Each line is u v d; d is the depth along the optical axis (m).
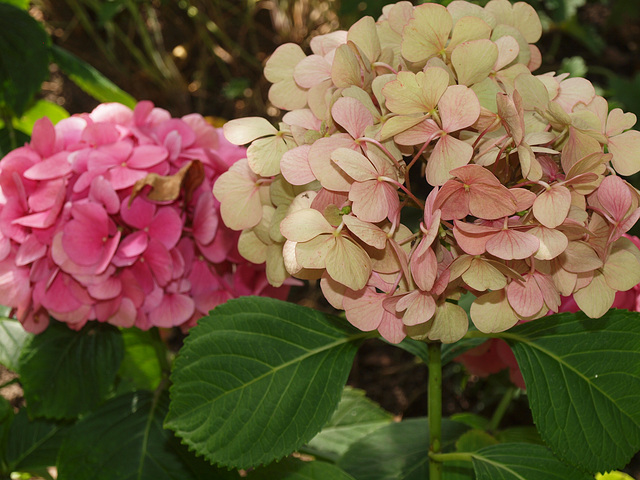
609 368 0.47
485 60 0.44
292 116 0.47
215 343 0.49
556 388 0.48
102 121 0.57
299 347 0.50
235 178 0.47
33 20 0.73
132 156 0.54
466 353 0.62
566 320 0.49
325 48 0.49
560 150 0.45
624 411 0.47
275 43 1.43
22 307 0.55
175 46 1.40
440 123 0.43
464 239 0.41
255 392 0.48
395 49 0.48
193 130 0.58
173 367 0.48
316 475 0.57
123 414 0.61
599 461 0.47
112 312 0.55
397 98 0.43
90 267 0.53
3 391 0.97
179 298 0.56
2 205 0.55
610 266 0.45
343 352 0.50
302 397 0.49
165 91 1.37
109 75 1.37
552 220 0.41
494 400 0.82
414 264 0.41
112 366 0.62
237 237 0.55
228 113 1.36
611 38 1.48
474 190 0.41
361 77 0.45
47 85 1.24
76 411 0.60
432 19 0.44
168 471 0.58
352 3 0.99
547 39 1.45
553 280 0.44
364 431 0.70
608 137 0.45
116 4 1.27
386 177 0.42
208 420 0.48
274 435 0.48
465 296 0.60
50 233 0.54
